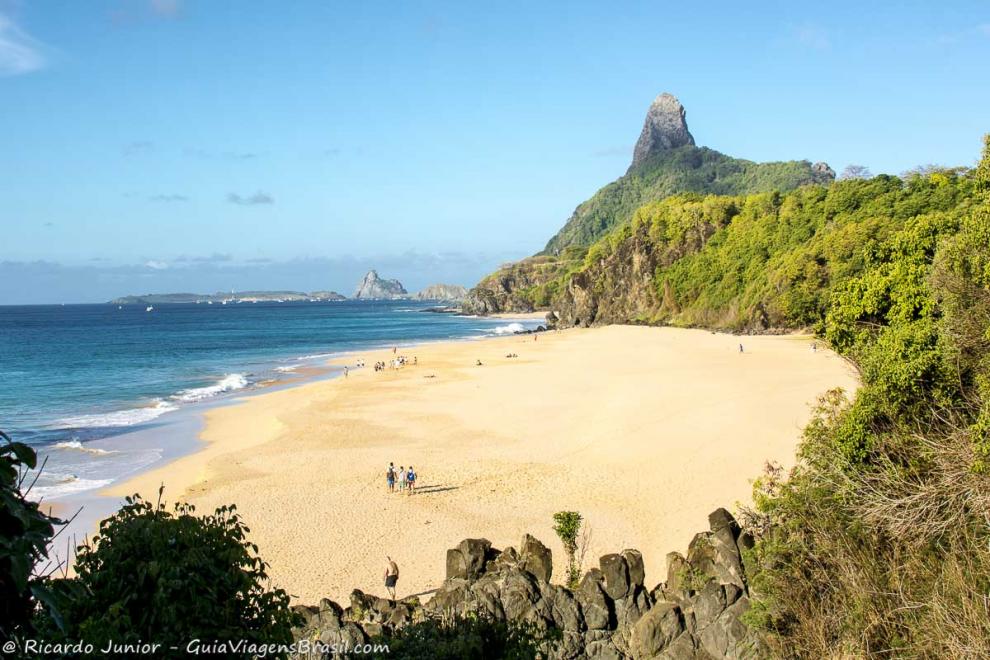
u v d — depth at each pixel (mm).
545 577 13617
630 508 30266
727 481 33094
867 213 118625
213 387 72938
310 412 56250
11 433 49938
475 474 36844
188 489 35188
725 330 132125
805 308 109062
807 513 13211
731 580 13000
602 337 129250
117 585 7574
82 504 33031
